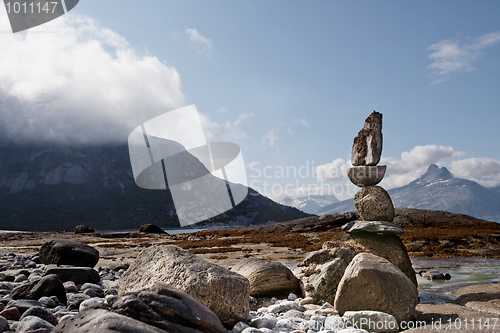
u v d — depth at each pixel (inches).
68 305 252.4
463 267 503.8
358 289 242.8
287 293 315.3
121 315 138.9
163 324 144.7
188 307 153.8
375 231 325.7
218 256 659.4
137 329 131.0
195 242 997.8
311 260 327.0
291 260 596.7
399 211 1374.3
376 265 249.1
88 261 446.0
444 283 383.6
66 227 5802.2
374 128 333.7
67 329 138.6
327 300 288.2
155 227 1421.0
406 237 859.4
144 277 224.4
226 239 1082.7
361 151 339.9
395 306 236.5
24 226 5885.8
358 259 257.3
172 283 209.5
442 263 546.9
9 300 241.3
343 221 1315.2
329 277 294.5
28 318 174.6
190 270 212.5
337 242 346.6
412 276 322.3
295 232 1243.2
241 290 213.5
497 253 656.4
